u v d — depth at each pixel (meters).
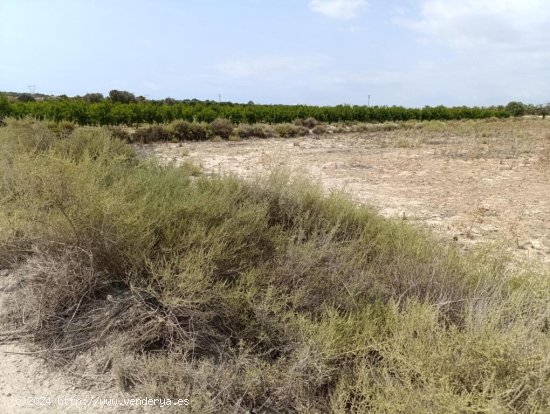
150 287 3.06
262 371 2.68
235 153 15.88
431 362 2.32
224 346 2.98
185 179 5.19
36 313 3.21
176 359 2.80
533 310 2.90
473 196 8.93
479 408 1.99
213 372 2.73
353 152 16.77
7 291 3.46
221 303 3.10
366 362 2.70
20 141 6.05
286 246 3.84
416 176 11.27
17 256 3.75
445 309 3.10
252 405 2.58
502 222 6.97
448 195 9.02
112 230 3.41
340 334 2.86
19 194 4.20
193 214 3.85
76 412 2.46
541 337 2.52
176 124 20.86
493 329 2.49
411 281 3.44
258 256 3.75
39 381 2.69
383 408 2.25
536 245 5.87
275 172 5.36
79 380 2.70
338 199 4.95
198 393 2.52
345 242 4.08
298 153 16.28
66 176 3.52
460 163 13.58
